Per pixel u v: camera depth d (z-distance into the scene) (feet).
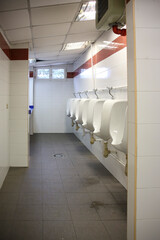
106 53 13.12
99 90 14.38
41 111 27.48
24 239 6.97
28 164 14.64
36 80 27.20
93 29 12.67
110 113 8.85
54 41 14.55
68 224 7.82
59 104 27.58
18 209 8.82
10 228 7.53
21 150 14.39
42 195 10.12
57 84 27.37
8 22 9.96
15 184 11.41
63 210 8.79
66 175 12.78
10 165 14.38
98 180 11.99
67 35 13.44
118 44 11.07
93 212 8.66
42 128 27.66
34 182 11.69
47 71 27.20
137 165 5.86
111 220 8.11
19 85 14.16
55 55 20.01
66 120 27.81
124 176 10.98
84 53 19.57
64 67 27.27
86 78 18.86
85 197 9.95
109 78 12.61
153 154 5.87
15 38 12.71
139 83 5.75
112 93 12.10
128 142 6.28
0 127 10.80
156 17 5.76
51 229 7.52
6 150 12.89
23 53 14.08
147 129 5.82
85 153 17.87
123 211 8.75
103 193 10.37
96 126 11.53
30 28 11.18
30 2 8.16
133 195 5.99
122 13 6.65
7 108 13.21
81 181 11.85
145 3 5.72
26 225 7.72
